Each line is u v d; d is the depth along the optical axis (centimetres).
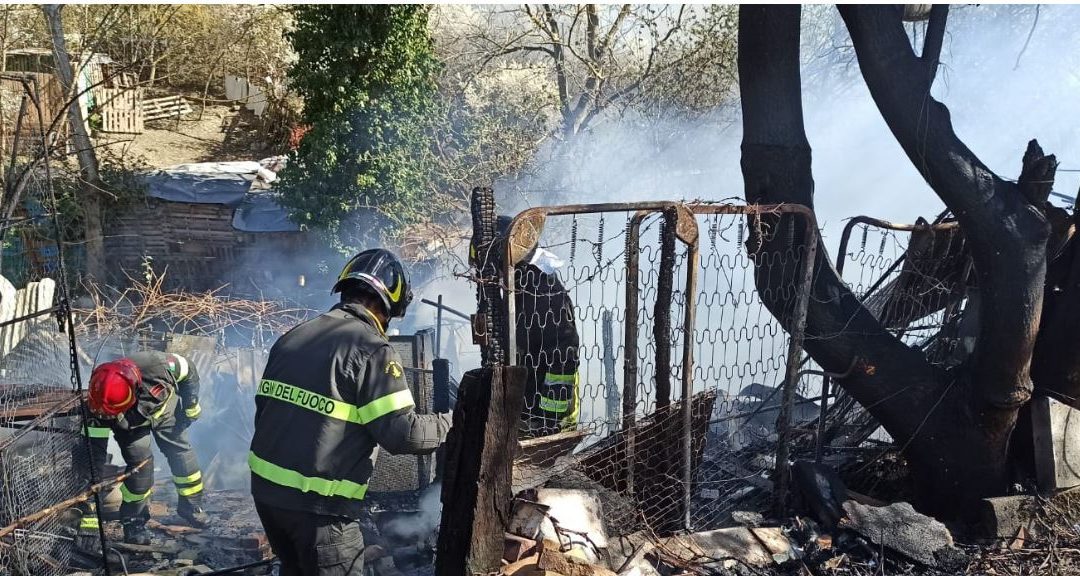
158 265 1430
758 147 431
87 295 1173
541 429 422
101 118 1833
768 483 461
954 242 499
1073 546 392
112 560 438
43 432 417
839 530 397
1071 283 430
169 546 456
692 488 419
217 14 2167
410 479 503
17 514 379
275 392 301
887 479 488
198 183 1450
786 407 424
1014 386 409
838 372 444
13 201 667
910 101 400
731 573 358
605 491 376
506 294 346
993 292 401
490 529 307
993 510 405
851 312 441
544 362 432
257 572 433
